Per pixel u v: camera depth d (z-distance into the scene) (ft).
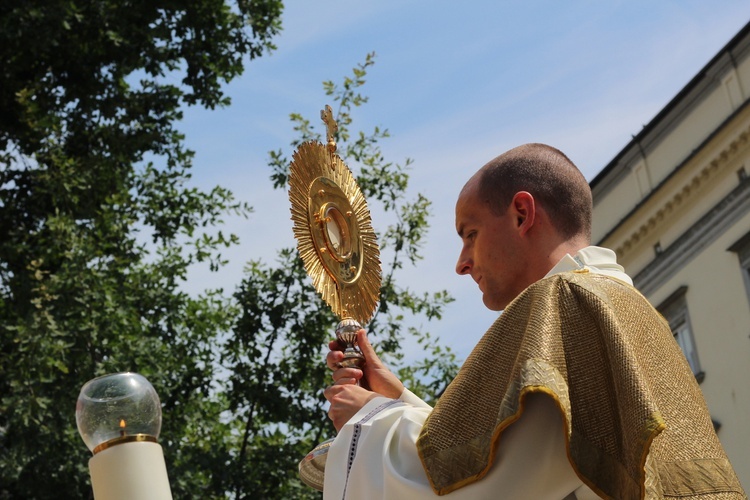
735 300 67.05
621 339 7.89
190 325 48.85
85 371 42.65
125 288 46.50
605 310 8.09
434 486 7.90
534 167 9.86
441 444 8.02
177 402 47.24
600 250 9.66
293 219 12.48
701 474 7.97
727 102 68.49
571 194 9.82
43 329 41.63
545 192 9.75
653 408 7.50
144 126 51.57
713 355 68.13
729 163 68.08
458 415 8.10
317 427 47.91
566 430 7.53
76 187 48.16
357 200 13.32
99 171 48.88
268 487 45.93
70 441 41.11
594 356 7.98
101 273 45.57
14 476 39.81
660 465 7.93
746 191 66.69
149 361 44.14
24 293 43.73
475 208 9.88
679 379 8.51
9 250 45.16
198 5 52.75
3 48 48.34
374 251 13.28
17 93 47.26
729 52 67.77
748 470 64.69
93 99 50.90
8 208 48.52
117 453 7.97
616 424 7.77
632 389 7.63
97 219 47.93
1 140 49.08
